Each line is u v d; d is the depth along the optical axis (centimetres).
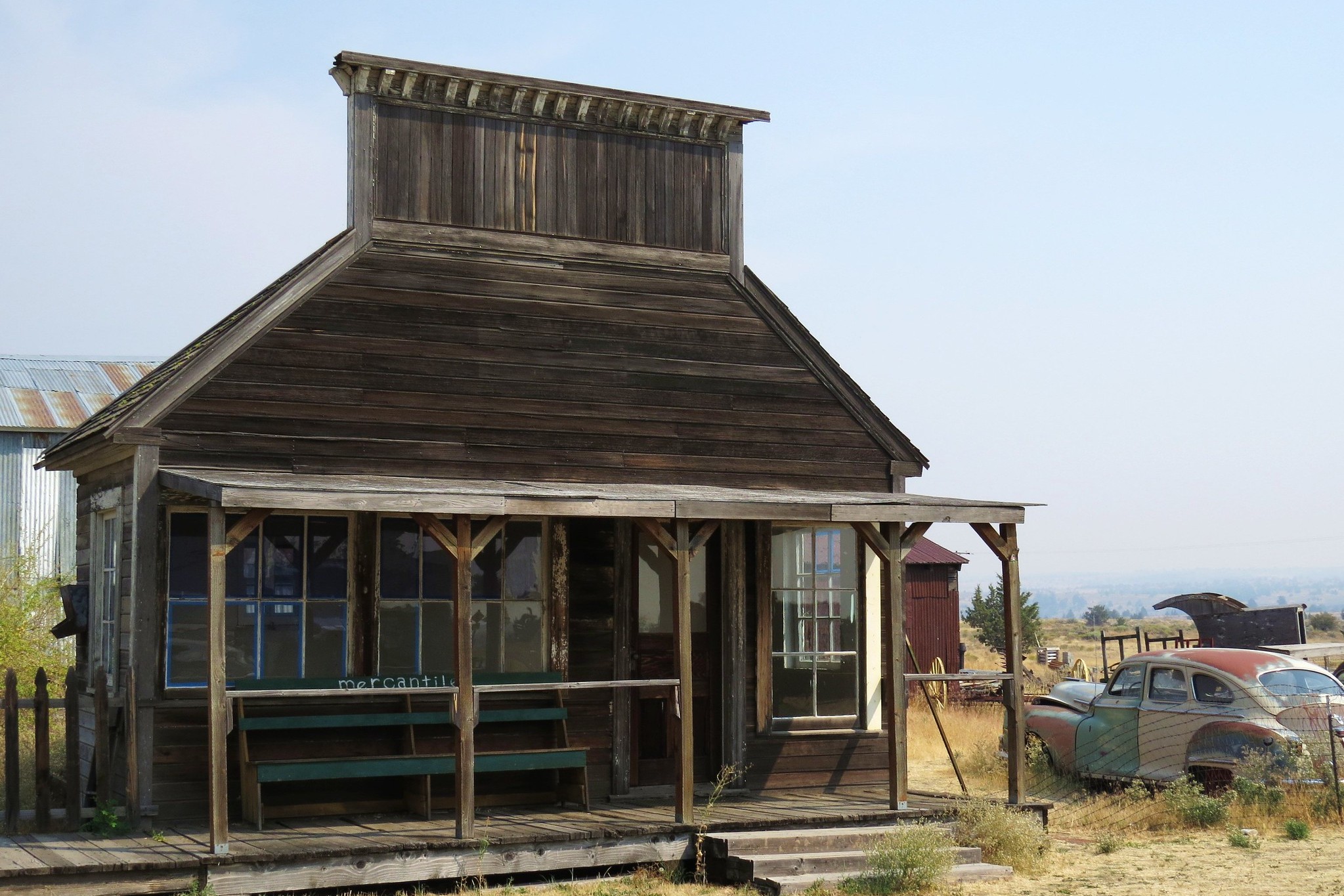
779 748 1380
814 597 1423
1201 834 1346
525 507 1067
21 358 2981
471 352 1262
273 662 1180
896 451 1461
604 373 1323
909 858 1077
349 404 1203
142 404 1115
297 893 998
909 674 1325
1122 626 10400
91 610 1302
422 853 1024
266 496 970
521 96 1309
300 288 1192
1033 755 1723
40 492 2648
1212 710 1509
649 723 1343
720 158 1415
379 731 1204
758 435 1391
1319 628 9131
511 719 1235
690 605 1252
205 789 1126
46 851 972
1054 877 1140
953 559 3238
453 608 1159
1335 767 1377
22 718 1819
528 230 1303
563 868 1085
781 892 1055
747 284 1407
